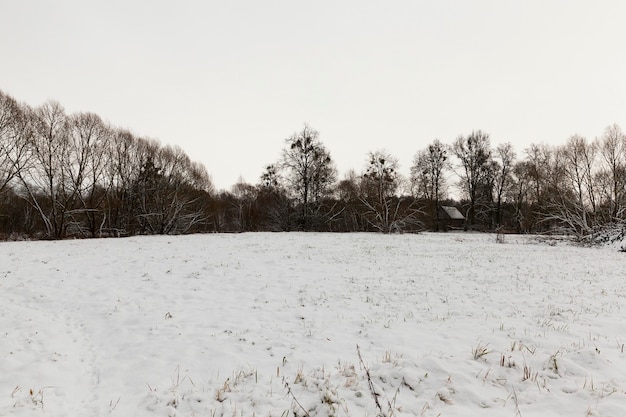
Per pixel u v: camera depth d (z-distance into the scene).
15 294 10.31
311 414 4.51
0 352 6.21
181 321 8.38
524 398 4.72
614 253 22.06
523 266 15.70
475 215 56.00
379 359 6.15
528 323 7.88
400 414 4.46
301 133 47.84
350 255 18.45
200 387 5.30
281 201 47.91
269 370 5.80
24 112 31.05
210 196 49.69
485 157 53.94
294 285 11.85
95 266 14.40
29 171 31.91
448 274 13.67
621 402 4.42
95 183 37.00
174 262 15.54
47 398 4.93
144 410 4.72
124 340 7.21
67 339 7.20
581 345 6.44
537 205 44.41
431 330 7.61
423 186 54.03
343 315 8.80
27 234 37.09
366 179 47.97
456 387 4.99
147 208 40.91
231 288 11.48
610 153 34.56
